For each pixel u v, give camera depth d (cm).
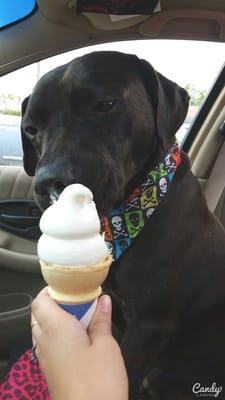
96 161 50
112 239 56
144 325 59
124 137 54
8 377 33
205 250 60
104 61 55
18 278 89
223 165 93
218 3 73
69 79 54
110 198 51
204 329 63
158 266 57
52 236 26
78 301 26
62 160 49
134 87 56
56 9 71
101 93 53
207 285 61
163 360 66
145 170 57
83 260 25
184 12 74
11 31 74
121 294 59
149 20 75
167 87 60
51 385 25
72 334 25
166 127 57
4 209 93
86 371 24
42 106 56
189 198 59
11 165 101
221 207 91
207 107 101
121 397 24
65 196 26
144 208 56
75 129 53
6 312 76
